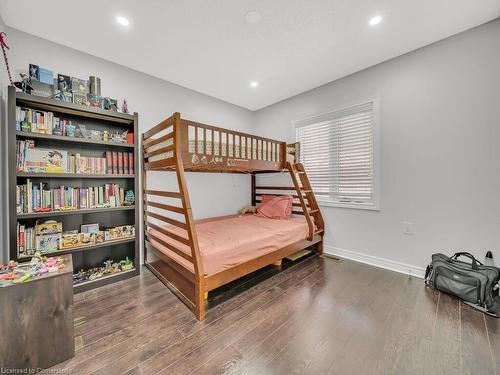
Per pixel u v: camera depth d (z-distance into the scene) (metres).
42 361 1.26
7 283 1.19
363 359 1.31
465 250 2.15
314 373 1.22
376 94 2.68
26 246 1.89
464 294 1.90
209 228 2.72
